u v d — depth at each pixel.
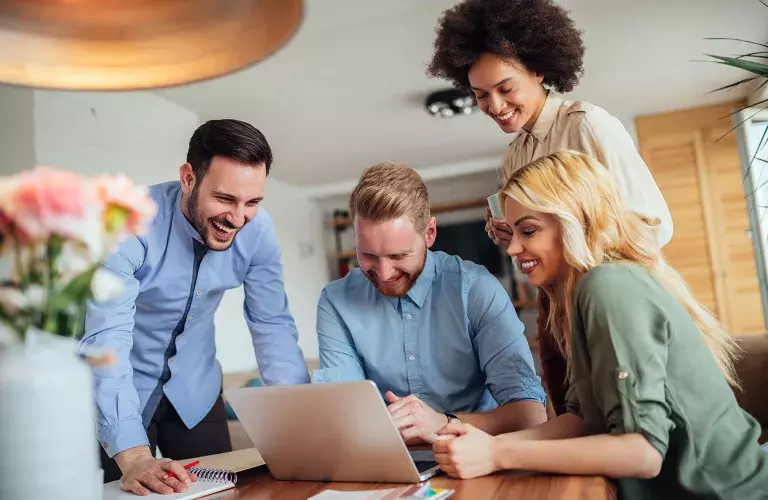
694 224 4.96
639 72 4.21
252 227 1.70
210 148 1.42
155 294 1.63
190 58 0.96
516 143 1.92
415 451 1.21
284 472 1.11
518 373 1.42
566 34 1.69
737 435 0.96
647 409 0.91
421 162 6.20
